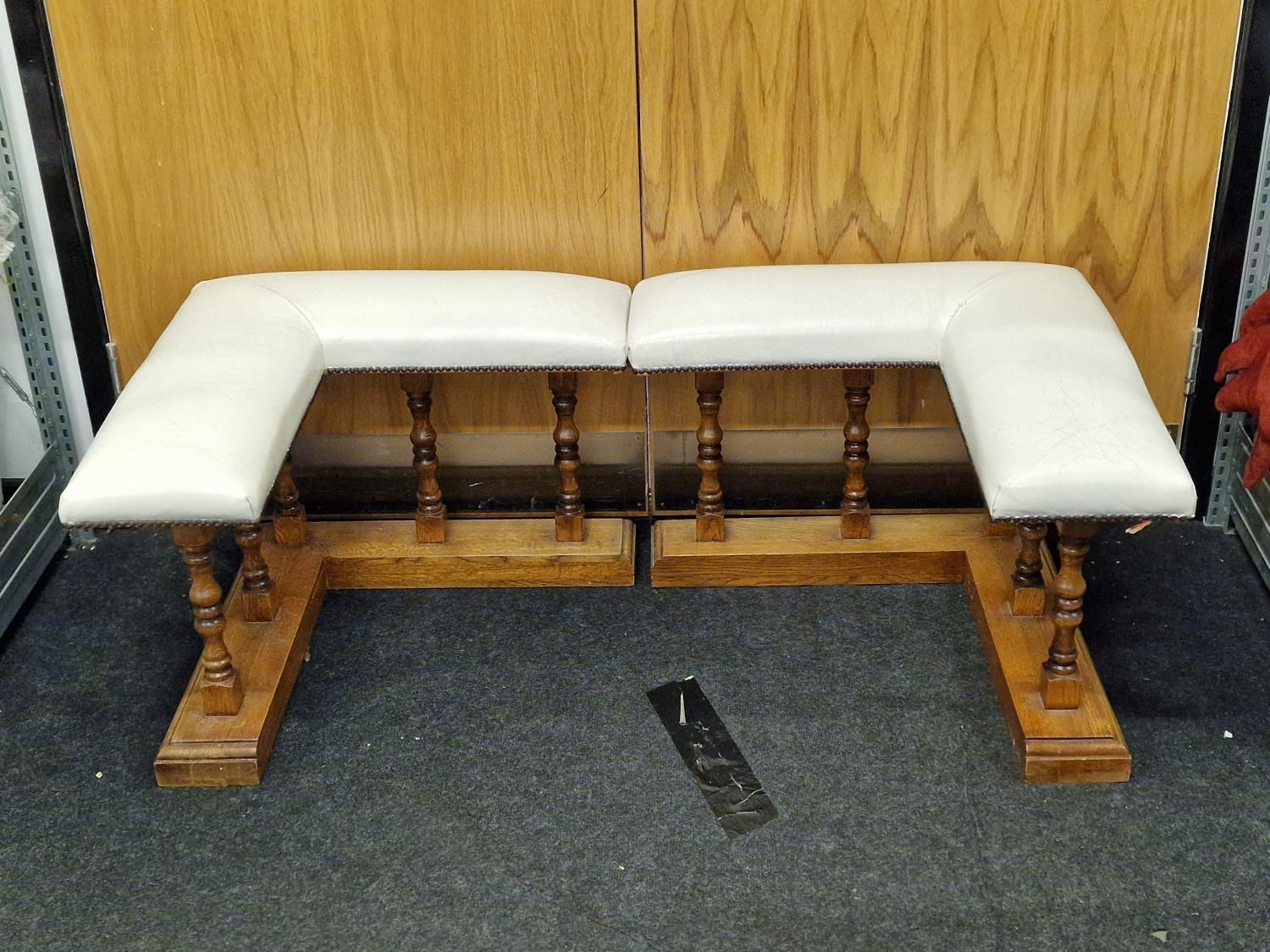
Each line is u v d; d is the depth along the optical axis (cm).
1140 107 208
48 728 201
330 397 237
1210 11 200
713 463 218
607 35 205
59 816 184
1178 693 200
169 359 188
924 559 224
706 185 217
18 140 219
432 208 220
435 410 238
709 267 225
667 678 207
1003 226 219
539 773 189
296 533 227
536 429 239
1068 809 180
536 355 201
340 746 195
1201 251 219
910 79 207
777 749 192
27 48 208
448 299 205
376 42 207
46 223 226
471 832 179
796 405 234
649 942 162
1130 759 183
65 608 228
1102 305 199
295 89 210
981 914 164
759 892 169
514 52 207
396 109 212
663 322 200
